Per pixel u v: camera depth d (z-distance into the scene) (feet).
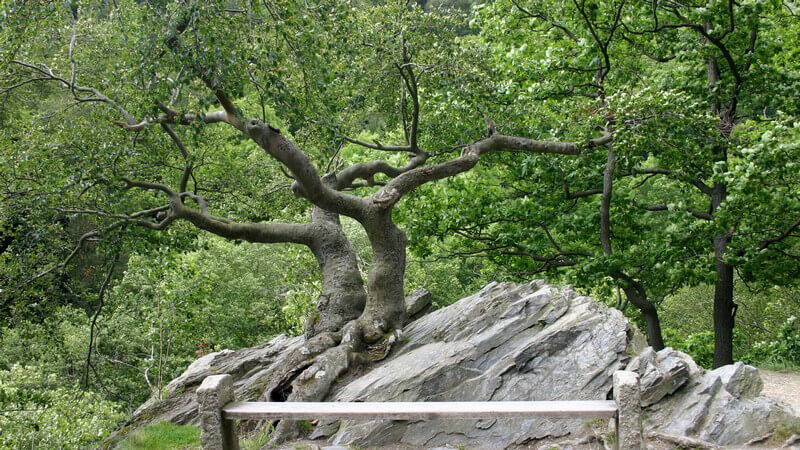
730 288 47.42
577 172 50.57
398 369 26.27
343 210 30.12
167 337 51.57
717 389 21.84
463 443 22.81
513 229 55.52
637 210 54.29
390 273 30.66
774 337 63.05
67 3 30.50
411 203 55.16
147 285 54.60
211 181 43.98
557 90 50.44
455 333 28.04
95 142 33.78
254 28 26.89
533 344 24.85
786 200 37.40
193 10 24.49
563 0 47.96
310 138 33.19
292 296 60.23
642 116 37.17
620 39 49.14
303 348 28.96
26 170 33.27
